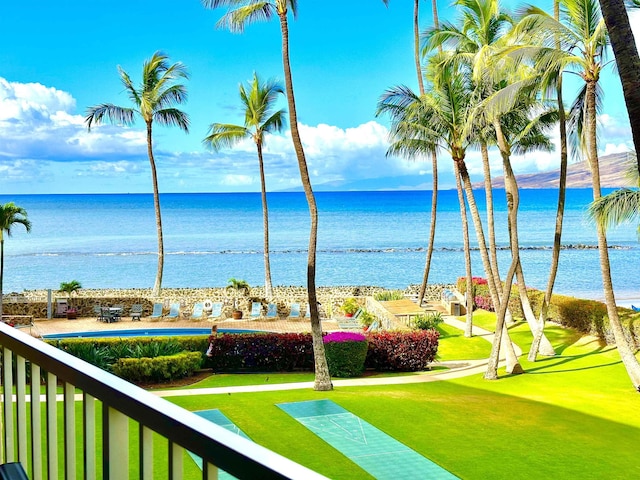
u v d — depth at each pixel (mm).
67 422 2119
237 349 23406
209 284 62312
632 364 20406
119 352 21953
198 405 17531
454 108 23656
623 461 13672
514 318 33688
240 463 1285
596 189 20078
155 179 40938
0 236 35156
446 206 176500
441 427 15805
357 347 22922
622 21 10695
